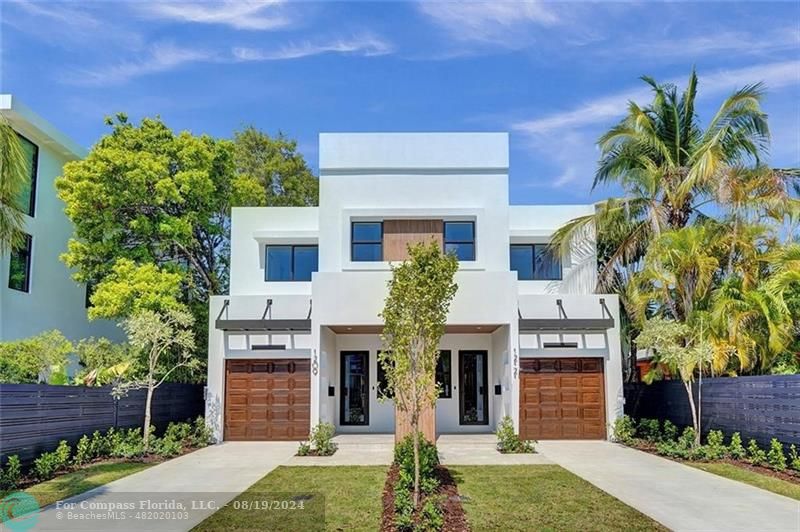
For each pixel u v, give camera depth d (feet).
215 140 81.92
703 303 52.16
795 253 48.73
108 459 44.98
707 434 48.26
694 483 35.60
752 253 51.34
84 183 66.69
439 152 61.16
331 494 32.53
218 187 81.82
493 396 61.16
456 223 61.26
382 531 25.31
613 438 55.57
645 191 61.52
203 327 77.87
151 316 50.98
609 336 58.13
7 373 48.88
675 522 26.91
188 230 73.61
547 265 64.69
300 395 58.34
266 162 114.93
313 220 65.72
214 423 57.62
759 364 50.16
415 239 60.70
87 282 74.28
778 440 40.04
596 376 57.93
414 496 29.58
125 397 50.26
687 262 51.08
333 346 60.49
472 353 62.69
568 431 57.06
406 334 29.50
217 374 58.44
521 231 63.77
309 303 59.26
